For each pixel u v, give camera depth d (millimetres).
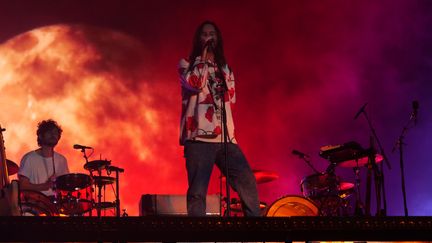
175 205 6848
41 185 7391
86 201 8023
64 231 4363
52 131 7727
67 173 7840
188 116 5762
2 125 12781
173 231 4484
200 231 4520
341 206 8703
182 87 5914
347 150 8516
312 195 8547
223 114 5539
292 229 4582
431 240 4672
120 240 4445
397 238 4664
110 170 8734
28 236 4324
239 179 5664
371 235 4648
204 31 5891
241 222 4547
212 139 5656
